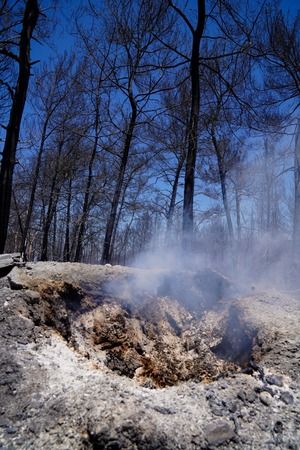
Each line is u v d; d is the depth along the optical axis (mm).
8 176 6641
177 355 4652
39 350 3244
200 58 7727
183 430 2348
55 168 15281
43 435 2227
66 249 17328
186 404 2740
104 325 4543
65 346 3594
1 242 6387
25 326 3488
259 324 4242
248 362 3914
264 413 2670
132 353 4371
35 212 18828
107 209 13641
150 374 4148
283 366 3340
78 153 15109
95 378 2982
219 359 4527
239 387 2990
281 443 2381
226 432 2379
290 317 4410
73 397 2555
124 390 2801
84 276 5035
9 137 6773
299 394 2926
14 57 7164
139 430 2191
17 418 2369
